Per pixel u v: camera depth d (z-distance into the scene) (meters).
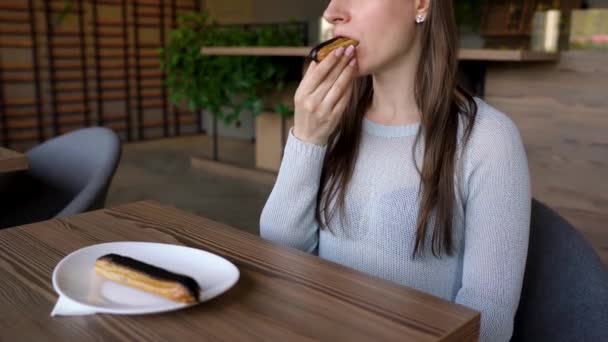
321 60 0.86
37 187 1.82
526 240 0.86
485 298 0.83
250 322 0.59
